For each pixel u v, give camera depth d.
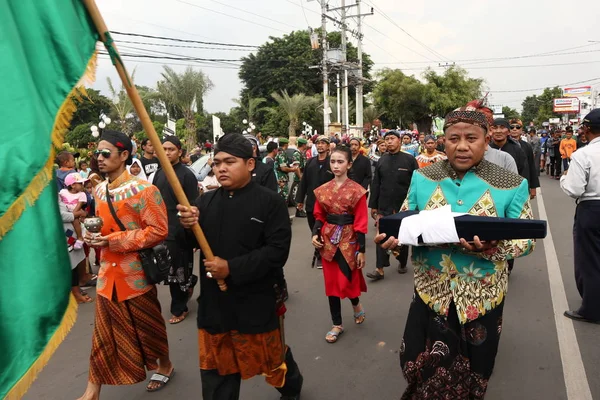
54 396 3.37
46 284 1.56
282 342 2.68
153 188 3.07
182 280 4.46
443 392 2.33
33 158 1.45
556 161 16.41
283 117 39.97
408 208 2.57
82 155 9.15
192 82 26.95
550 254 6.61
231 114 46.69
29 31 1.52
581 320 4.27
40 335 1.55
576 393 3.10
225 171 2.44
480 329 2.31
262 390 3.31
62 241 1.62
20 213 1.43
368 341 4.02
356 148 6.42
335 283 4.00
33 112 1.46
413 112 42.16
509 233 2.04
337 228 3.94
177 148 4.73
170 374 3.51
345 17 27.92
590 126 3.97
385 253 5.70
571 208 10.38
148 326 3.11
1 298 1.47
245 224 2.46
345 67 28.17
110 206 3.03
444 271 2.35
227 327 2.50
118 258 3.00
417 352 2.45
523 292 5.10
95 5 1.70
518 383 3.24
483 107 2.46
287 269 6.36
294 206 11.89
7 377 1.47
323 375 3.46
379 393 3.20
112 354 3.03
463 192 2.35
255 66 48.03
